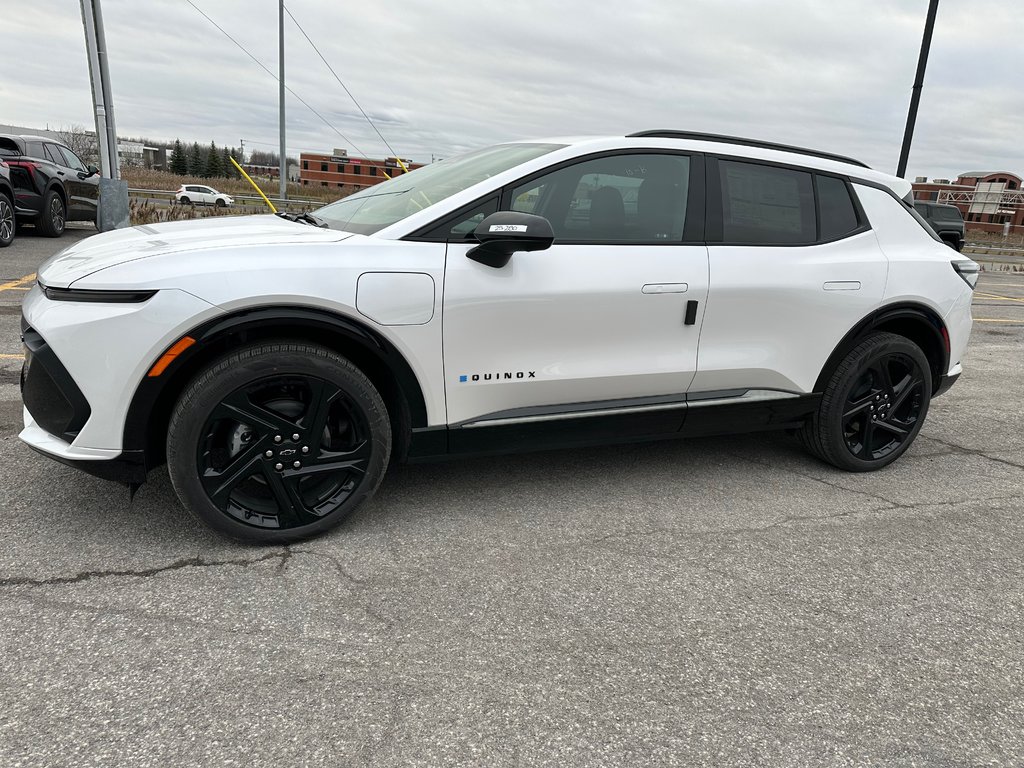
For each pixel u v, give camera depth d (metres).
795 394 3.55
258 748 1.76
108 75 10.10
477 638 2.25
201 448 2.50
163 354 2.39
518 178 2.87
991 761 1.86
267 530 2.67
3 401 4.07
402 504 3.18
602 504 3.29
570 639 2.27
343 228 2.97
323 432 2.64
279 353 2.50
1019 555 3.01
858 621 2.46
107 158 10.32
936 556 2.96
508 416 2.98
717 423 3.44
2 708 1.84
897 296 3.63
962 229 16.11
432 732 1.85
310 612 2.33
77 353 2.37
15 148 10.96
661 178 3.15
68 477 3.18
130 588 2.40
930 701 2.08
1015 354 7.62
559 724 1.90
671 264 3.10
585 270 2.94
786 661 2.22
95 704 1.87
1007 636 2.42
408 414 2.81
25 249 10.20
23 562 2.51
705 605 2.51
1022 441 4.58
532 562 2.74
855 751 1.87
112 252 2.58
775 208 3.41
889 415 3.80
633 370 3.11
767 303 3.31
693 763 1.79
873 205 3.68
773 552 2.92
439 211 2.75
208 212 17.23
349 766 1.73
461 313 2.74
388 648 2.18
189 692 1.94
